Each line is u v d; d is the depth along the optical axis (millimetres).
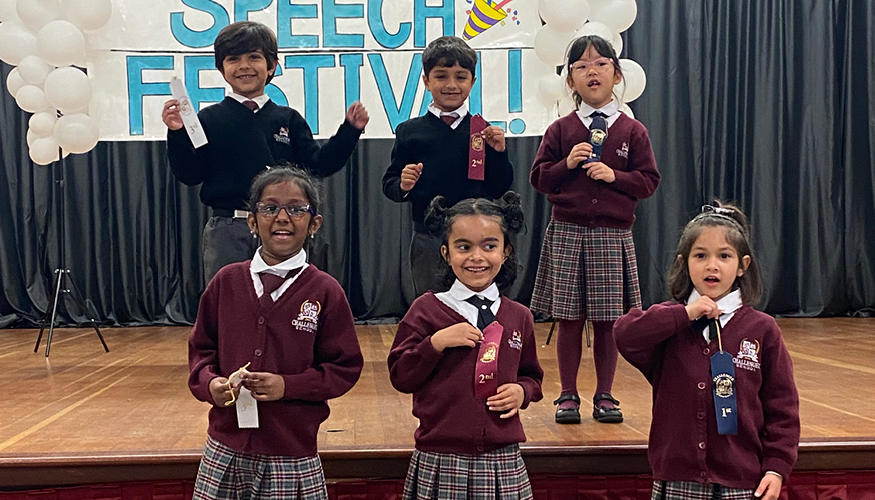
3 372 2883
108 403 2311
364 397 2402
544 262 2166
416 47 3404
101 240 4457
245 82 2281
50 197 4441
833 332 3885
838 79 4613
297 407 1454
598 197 2049
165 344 3701
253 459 1433
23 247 4445
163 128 3305
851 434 1849
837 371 2756
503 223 1586
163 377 2770
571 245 2072
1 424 2039
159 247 4508
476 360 1484
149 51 3283
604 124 2027
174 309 4508
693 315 1451
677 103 4512
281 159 2305
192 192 4461
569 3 2891
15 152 4426
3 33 3244
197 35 3293
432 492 1472
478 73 3277
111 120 3287
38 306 4438
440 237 2168
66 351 3461
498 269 1572
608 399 2061
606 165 2047
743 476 1424
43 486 1714
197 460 1729
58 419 2098
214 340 1535
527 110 3279
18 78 3410
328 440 1843
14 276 4469
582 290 2074
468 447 1463
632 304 2082
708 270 1479
